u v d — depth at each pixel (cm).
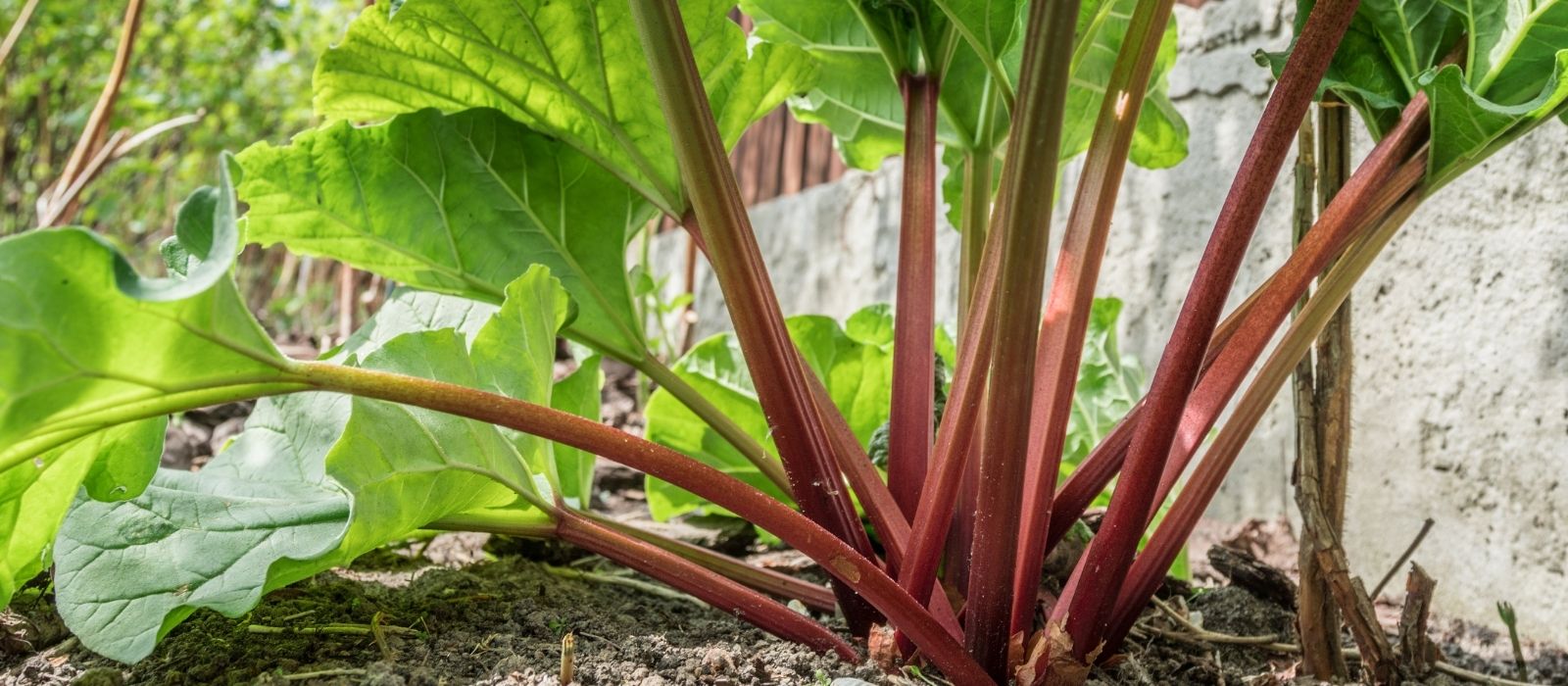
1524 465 109
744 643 85
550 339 91
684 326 278
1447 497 118
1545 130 109
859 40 109
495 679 76
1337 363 86
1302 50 71
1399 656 90
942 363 109
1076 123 110
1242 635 99
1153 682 88
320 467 88
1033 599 78
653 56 76
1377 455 127
